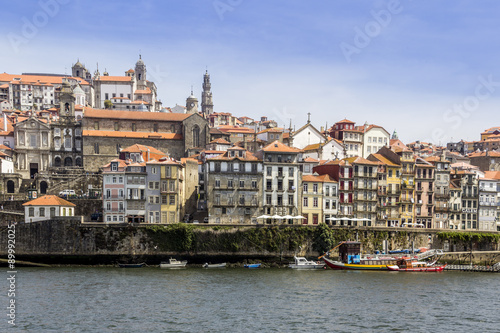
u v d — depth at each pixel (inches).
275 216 5556.1
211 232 5305.1
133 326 2970.0
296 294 3858.3
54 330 2876.5
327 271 5083.7
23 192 6815.9
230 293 3838.6
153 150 6801.2
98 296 3666.3
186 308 3368.6
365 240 5703.7
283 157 5984.3
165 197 5654.5
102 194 5876.0
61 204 5506.9
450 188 6889.8
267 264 5359.3
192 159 6545.3
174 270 4933.6
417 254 5590.6
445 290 4215.1
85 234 5182.1
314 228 5511.8
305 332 2923.2
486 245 6176.2
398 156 6643.7
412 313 3398.1
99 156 7544.3
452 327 3102.9
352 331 2967.5
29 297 3607.3
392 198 6535.4
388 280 4616.1
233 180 5772.6
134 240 5226.4
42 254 5142.7
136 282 4207.7
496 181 7185.0
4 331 2844.5
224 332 2891.2
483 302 3784.5
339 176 6205.7
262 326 3014.3
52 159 7760.8
